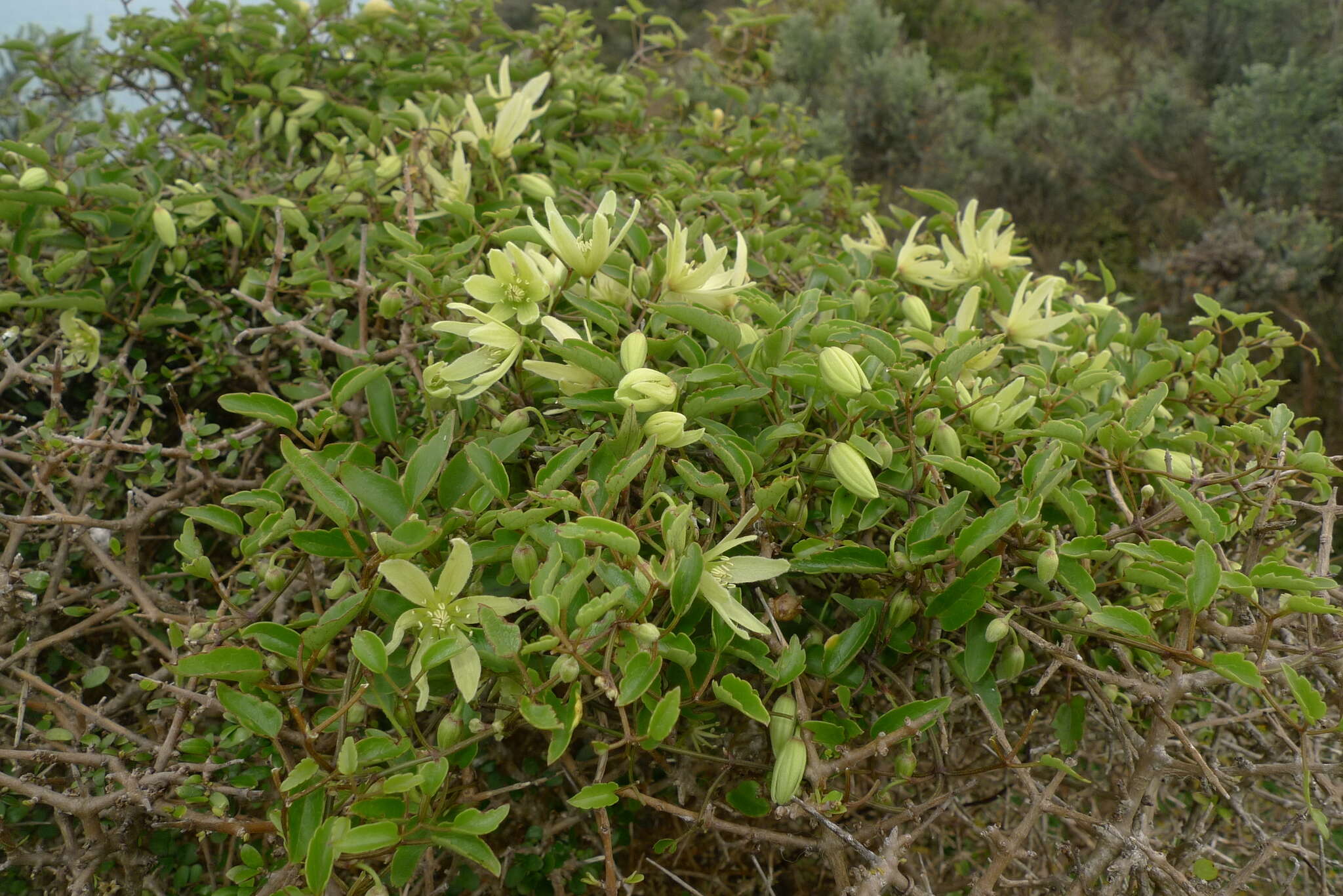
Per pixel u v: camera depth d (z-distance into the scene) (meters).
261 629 0.31
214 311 0.48
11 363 0.41
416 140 0.47
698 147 0.65
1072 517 0.35
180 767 0.34
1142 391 0.45
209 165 0.51
